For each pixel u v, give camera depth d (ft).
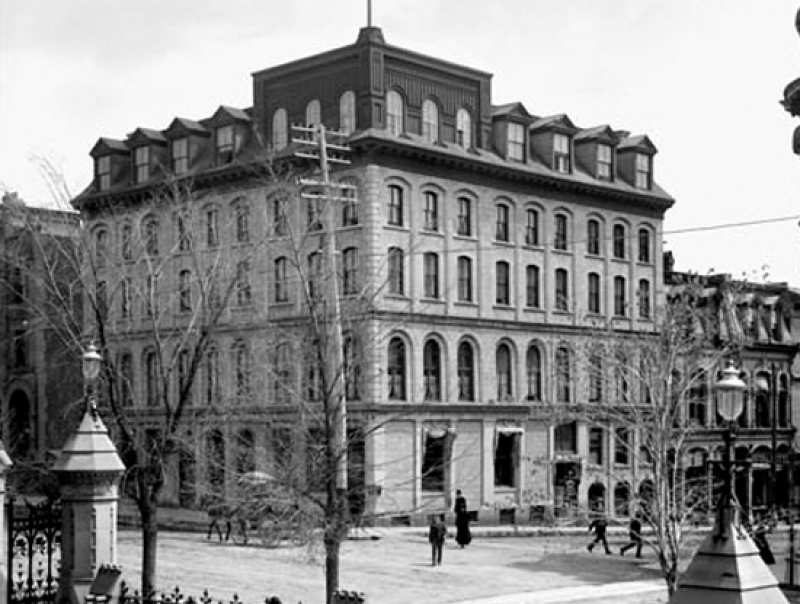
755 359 275.18
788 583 134.62
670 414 163.43
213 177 218.79
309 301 100.68
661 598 122.72
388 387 206.08
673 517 108.37
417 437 210.18
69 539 75.10
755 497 271.08
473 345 222.89
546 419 215.10
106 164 243.81
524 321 231.30
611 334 186.39
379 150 207.10
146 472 90.48
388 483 201.26
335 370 104.53
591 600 121.60
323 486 114.21
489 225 226.99
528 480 228.63
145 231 176.14
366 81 209.77
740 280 298.76
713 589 40.65
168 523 191.31
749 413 271.90
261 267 202.69
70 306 141.49
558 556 161.27
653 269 258.16
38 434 251.19
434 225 217.77
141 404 214.69
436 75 221.46
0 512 75.66
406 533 189.57
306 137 215.31
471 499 219.61
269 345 164.96
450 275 219.20
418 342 211.82
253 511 135.74
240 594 116.88
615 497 238.27
